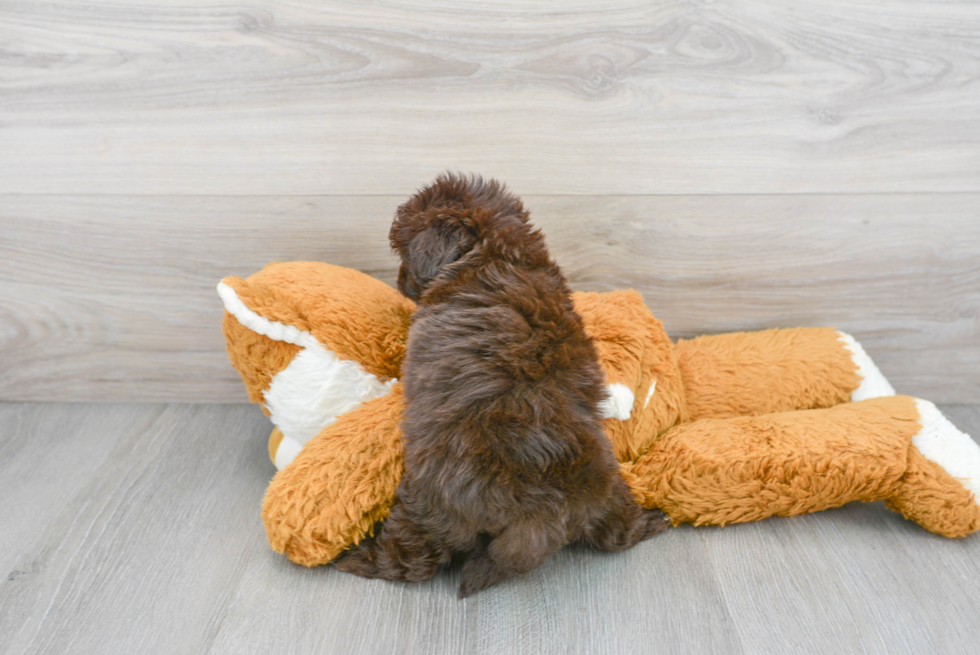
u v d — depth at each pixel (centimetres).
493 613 78
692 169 107
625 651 73
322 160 107
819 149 106
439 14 99
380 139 105
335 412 92
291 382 91
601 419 79
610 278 114
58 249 113
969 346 118
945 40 100
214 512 95
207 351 121
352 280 98
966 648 73
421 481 75
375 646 73
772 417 95
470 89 103
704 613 78
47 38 100
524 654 72
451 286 79
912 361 120
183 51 101
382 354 91
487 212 82
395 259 113
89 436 114
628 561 86
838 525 92
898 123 104
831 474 87
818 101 103
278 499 82
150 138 106
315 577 83
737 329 118
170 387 123
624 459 93
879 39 100
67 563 85
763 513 90
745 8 98
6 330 118
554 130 105
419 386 76
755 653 72
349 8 98
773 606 79
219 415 121
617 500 83
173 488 100
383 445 84
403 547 80
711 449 89
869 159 106
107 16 99
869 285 114
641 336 95
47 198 109
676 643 74
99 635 74
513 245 81
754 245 112
